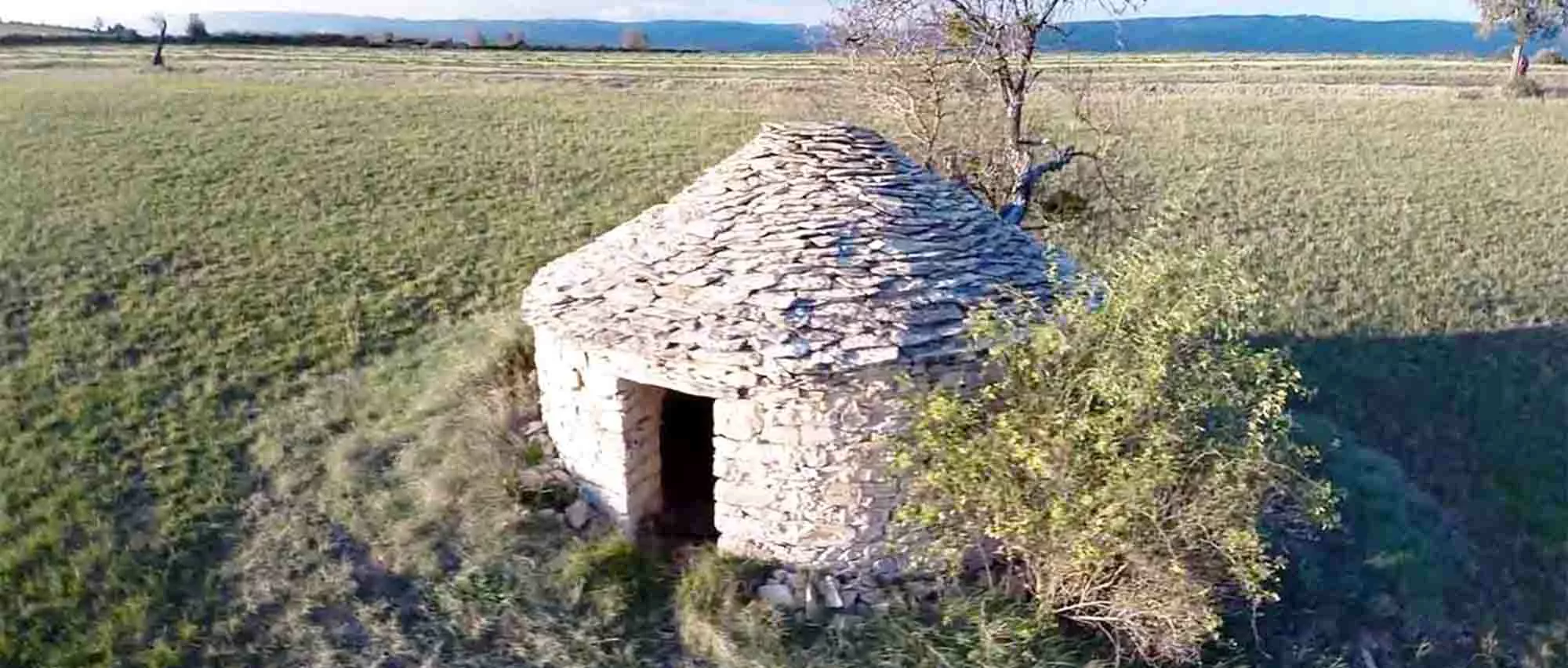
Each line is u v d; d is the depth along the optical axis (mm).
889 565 8547
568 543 8875
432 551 8789
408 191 22516
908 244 8961
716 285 8617
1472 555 10117
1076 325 7297
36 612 8164
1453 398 13320
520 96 36406
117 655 7820
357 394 12148
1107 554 7141
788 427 8164
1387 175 25516
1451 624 9078
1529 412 12977
